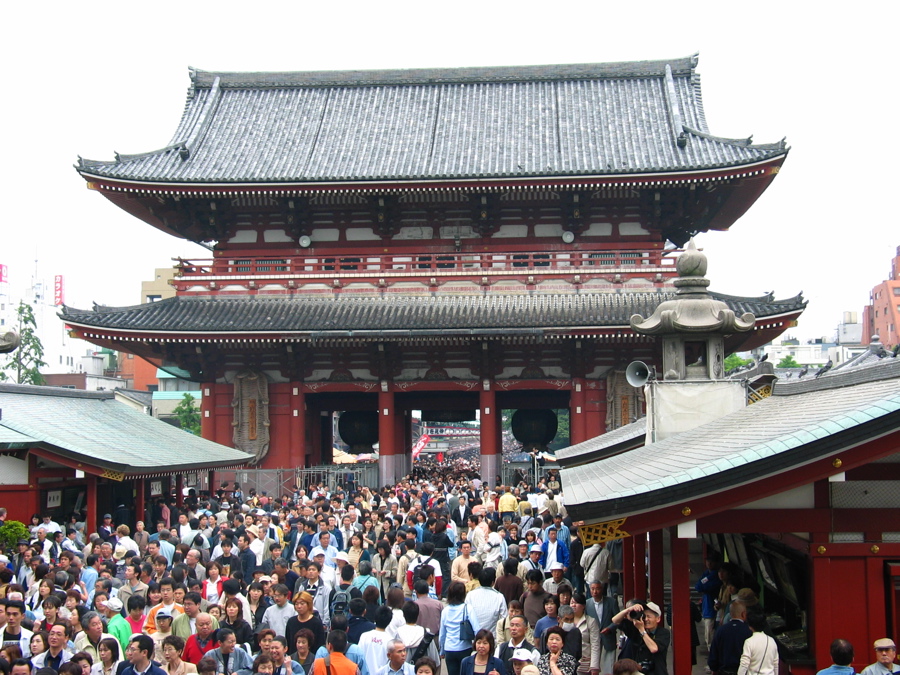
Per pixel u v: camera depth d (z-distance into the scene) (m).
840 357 93.19
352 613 16.03
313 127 62.28
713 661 14.27
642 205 54.69
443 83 66.00
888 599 13.28
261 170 56.38
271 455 53.81
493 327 49.78
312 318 51.91
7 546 23.95
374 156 58.03
